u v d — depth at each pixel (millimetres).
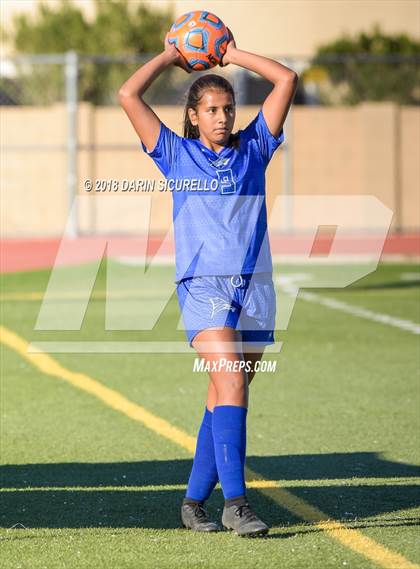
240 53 15828
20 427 22641
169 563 14109
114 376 28125
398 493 17625
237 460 15125
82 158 67875
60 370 28844
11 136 68750
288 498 17328
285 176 68000
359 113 70000
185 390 26406
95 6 85938
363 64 83438
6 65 82750
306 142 69938
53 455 20359
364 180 70125
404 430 22328
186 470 19266
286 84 15469
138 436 21859
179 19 16094
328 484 18250
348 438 21688
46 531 15602
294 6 94625
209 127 15188
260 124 15602
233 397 15094
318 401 25156
